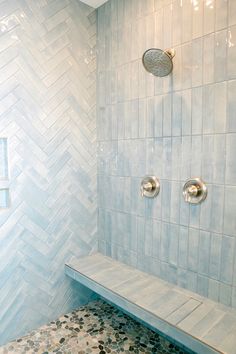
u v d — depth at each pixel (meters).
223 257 1.43
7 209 1.72
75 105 2.05
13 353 1.66
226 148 1.38
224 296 1.44
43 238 1.92
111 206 2.14
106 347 1.71
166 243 1.73
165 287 1.67
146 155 1.82
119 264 2.05
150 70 1.52
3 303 1.73
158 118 1.71
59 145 1.97
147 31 1.73
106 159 2.16
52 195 1.95
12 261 1.76
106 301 2.29
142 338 1.80
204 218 1.50
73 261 2.12
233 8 1.31
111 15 1.99
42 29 1.81
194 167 1.53
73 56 2.00
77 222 2.13
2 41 1.63
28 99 1.77
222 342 1.16
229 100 1.35
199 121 1.49
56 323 1.97
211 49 1.40
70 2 1.95
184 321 1.31
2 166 1.73
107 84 2.08
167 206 1.70
